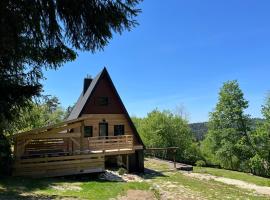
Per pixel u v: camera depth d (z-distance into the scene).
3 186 15.70
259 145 44.97
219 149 48.41
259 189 24.97
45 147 24.08
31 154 21.72
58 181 19.36
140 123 66.00
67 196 14.46
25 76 8.50
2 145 19.64
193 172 32.88
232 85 48.12
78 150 24.80
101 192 16.69
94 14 6.72
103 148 26.75
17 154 20.48
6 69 8.02
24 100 8.32
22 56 7.45
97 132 29.38
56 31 6.95
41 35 6.98
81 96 34.59
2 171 19.88
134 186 19.48
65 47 7.46
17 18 6.22
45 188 16.39
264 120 44.44
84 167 22.72
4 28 6.11
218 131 49.12
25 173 20.48
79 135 23.42
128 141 28.03
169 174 29.33
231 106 47.97
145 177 26.27
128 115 30.70
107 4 6.71
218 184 25.81
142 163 29.38
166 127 57.75
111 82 30.34
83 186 18.19
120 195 16.42
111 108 30.39
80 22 6.91
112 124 30.19
